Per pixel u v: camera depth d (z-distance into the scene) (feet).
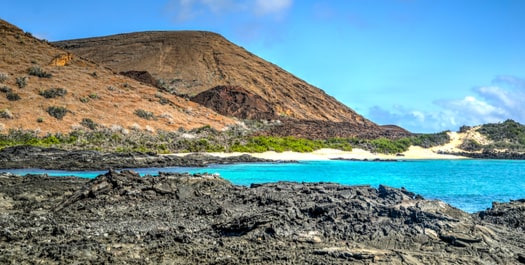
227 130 308.19
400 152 305.53
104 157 177.37
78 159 170.50
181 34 620.08
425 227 57.67
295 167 194.80
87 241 55.42
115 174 86.74
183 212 74.02
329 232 59.00
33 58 318.24
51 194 87.40
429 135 345.72
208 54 555.28
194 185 94.63
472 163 253.85
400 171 188.55
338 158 251.80
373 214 62.80
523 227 63.82
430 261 48.91
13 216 68.33
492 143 331.16
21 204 77.92
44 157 170.91
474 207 95.50
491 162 264.11
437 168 210.79
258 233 58.90
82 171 151.53
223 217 69.82
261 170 176.14
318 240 56.24
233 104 391.04
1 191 87.86
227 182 102.47
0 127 219.00
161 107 310.86
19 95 260.21
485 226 59.77
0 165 153.58
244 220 61.41
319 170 183.83
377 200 70.95
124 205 78.13
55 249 50.85
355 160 252.42
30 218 67.46
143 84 345.92
